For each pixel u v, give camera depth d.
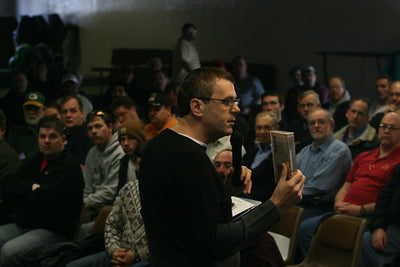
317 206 3.97
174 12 10.27
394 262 3.36
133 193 3.04
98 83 10.69
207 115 1.75
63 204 3.64
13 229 3.75
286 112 7.10
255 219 1.71
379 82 5.84
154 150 1.74
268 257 2.34
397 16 7.93
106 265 3.14
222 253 1.63
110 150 4.27
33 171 3.88
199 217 1.63
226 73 1.79
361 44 8.35
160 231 1.71
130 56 10.09
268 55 9.48
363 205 3.69
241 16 9.70
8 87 9.88
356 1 8.38
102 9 10.72
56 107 5.16
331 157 4.01
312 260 3.19
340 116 5.52
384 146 3.78
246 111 7.68
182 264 1.69
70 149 4.83
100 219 3.60
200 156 1.68
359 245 3.01
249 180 1.96
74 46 10.82
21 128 5.24
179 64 7.81
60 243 3.35
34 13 11.49
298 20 9.08
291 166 1.79
